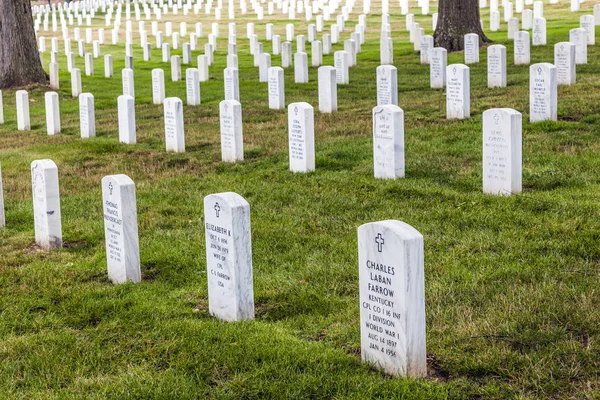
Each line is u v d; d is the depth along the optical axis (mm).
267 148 17406
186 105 25234
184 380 6875
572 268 9117
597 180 13039
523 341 7273
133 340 7875
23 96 23078
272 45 42844
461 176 13906
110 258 9914
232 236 8188
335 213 12273
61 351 7629
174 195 14023
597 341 7160
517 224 10969
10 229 12492
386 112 13867
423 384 6605
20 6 31781
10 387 6957
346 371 6965
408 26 44344
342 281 9359
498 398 6406
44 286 9602
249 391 6668
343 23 46344
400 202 12531
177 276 9906
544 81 17078
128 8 59812
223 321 8328
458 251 10031
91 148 18859
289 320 8359
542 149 15039
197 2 64875
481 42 34031
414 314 6730
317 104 23406
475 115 18906
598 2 46281
